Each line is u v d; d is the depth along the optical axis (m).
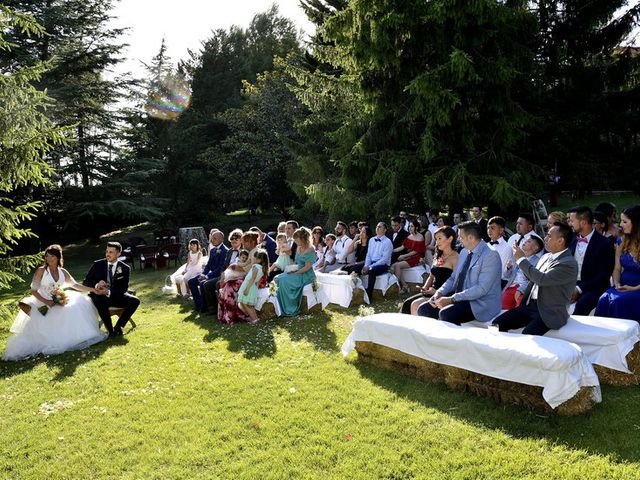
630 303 5.02
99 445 3.88
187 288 10.50
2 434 4.19
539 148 14.41
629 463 3.20
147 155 28.05
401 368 5.07
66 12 22.45
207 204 30.00
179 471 3.44
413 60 13.10
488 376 4.32
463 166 12.63
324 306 8.55
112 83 24.38
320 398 4.55
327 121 17.98
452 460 3.37
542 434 3.67
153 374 5.48
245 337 6.85
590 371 3.95
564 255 4.59
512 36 12.92
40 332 6.63
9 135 9.10
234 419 4.20
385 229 9.37
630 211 5.39
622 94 14.28
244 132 25.69
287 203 27.56
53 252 6.96
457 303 5.30
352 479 3.22
